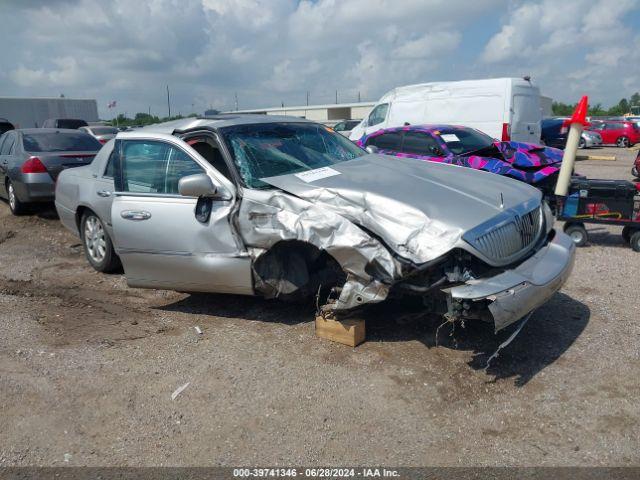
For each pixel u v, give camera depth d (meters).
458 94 13.24
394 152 9.80
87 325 4.97
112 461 3.12
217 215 4.56
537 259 4.16
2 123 20.11
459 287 3.66
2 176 10.18
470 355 4.19
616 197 7.08
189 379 3.96
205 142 5.09
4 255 7.47
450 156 9.02
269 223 4.30
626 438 3.18
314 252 4.51
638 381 3.78
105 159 6.24
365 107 43.16
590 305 5.17
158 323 4.99
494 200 4.25
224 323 4.92
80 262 7.06
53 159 9.26
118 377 4.01
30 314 5.23
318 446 3.20
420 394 3.69
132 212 4.99
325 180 4.46
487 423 3.37
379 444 3.20
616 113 75.88
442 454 3.10
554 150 9.09
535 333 4.56
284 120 5.70
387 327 4.67
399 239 3.82
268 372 4.02
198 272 4.73
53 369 4.13
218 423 3.44
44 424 3.47
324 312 4.49
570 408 3.49
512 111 12.64
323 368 4.05
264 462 3.07
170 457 3.14
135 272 5.10
